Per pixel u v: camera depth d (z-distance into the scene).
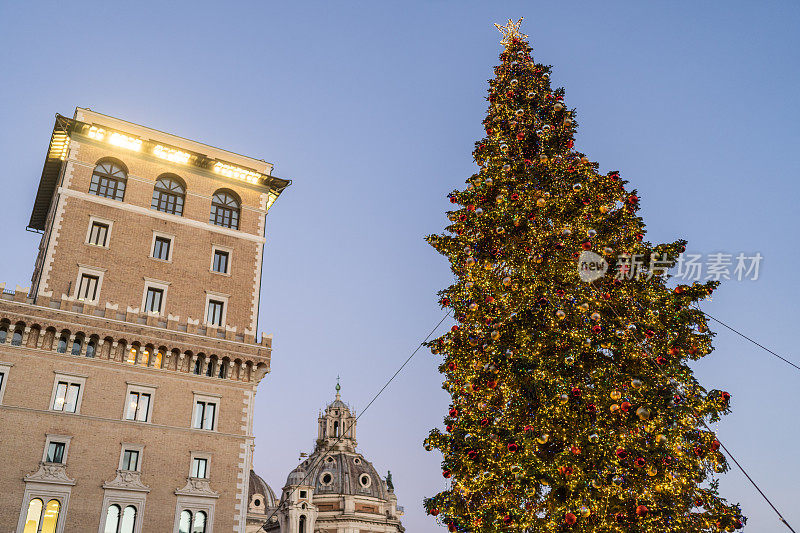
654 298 19.56
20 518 36.56
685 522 17.17
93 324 42.62
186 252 49.03
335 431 138.75
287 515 113.62
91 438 40.31
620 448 16.95
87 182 47.00
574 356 18.59
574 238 20.41
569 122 23.80
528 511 18.36
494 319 20.39
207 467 43.50
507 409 19.77
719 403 17.41
